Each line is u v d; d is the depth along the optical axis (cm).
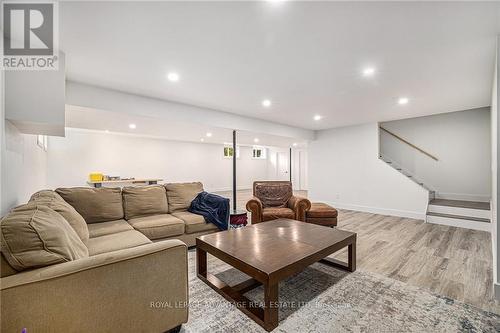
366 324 151
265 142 722
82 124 422
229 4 147
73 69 245
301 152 1024
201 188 372
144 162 768
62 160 623
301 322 154
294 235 226
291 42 193
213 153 941
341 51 208
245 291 192
